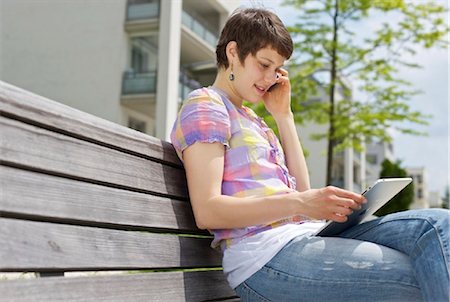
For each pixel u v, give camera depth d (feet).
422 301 5.13
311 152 87.30
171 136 5.97
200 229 6.26
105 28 49.44
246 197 5.72
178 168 6.12
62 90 50.11
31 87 50.52
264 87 6.41
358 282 5.17
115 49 49.01
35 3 50.88
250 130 6.15
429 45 37.91
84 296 4.37
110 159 5.02
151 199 5.48
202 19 56.49
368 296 5.18
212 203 5.52
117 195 5.00
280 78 7.39
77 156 4.64
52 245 4.18
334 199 5.30
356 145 40.70
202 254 6.15
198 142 5.69
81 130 4.73
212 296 6.14
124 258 4.90
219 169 5.68
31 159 4.18
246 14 6.29
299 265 5.39
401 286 5.11
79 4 50.62
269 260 5.56
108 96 48.88
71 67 50.03
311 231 5.77
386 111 38.93
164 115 47.32
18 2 51.55
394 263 5.15
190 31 52.49
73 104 49.80
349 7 38.11
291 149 7.27
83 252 4.46
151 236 5.36
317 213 5.37
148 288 5.13
